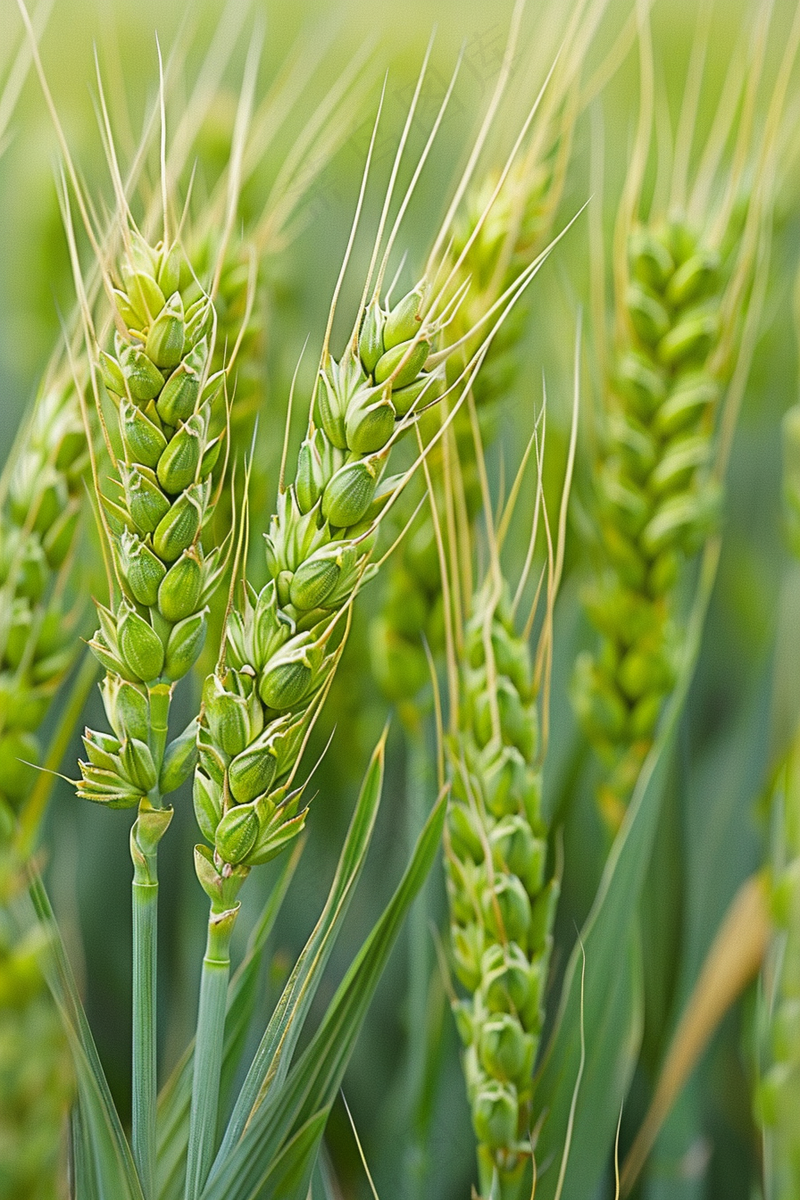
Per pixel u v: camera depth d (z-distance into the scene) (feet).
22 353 2.49
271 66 2.88
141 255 1.82
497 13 2.27
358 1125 2.26
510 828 1.98
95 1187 1.86
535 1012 1.98
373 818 1.93
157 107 1.98
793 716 2.26
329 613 1.81
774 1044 1.97
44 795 2.06
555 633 2.53
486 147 2.15
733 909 2.21
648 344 2.19
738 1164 2.29
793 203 2.49
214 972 1.81
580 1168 2.05
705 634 2.93
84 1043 1.86
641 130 2.20
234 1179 1.85
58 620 2.07
